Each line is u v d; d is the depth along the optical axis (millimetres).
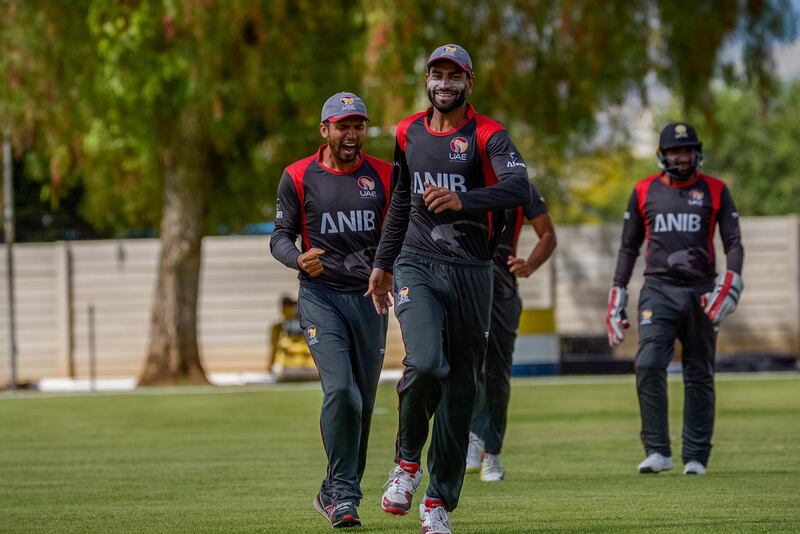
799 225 87938
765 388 60844
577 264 88625
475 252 19891
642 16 74812
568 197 148500
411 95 70375
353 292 23531
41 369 88688
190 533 21234
